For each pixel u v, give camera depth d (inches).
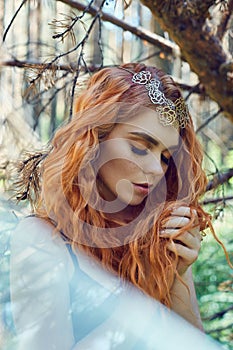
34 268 37.4
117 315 37.1
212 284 89.4
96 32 87.7
